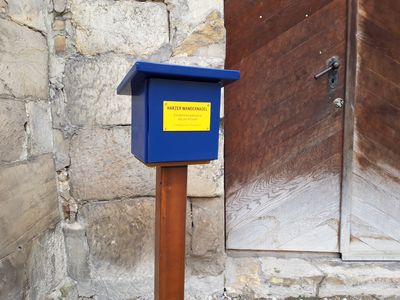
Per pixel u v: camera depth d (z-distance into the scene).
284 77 1.50
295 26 1.46
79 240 1.30
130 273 1.33
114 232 1.30
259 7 1.44
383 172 1.58
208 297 1.38
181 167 0.76
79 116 1.23
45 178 1.18
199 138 0.72
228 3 1.43
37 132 1.14
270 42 1.47
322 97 1.52
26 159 1.07
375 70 1.49
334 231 1.62
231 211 1.59
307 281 1.45
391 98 1.53
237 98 1.51
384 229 1.61
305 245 1.63
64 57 1.21
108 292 1.33
